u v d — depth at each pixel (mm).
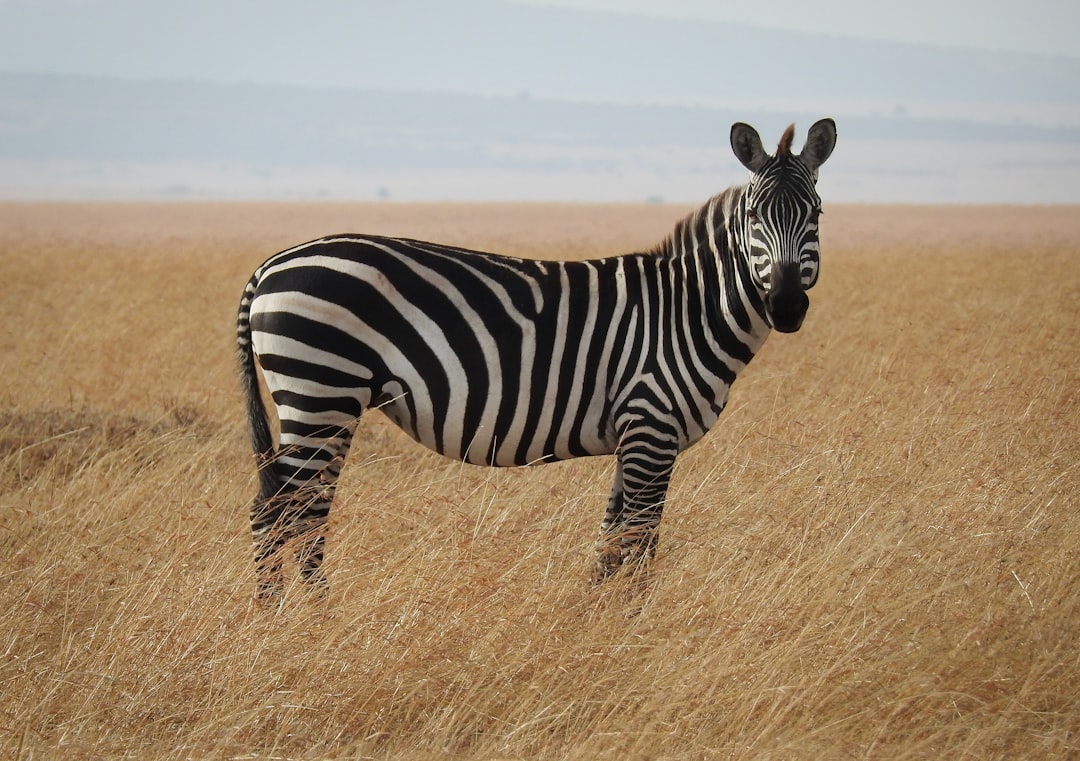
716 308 16031
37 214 196750
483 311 15352
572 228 144125
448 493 19203
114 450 21312
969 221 165375
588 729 12117
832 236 118062
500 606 13828
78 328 34875
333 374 15047
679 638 13289
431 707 12609
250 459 21797
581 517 17109
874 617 13555
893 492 17266
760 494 16891
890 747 11750
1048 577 14781
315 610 13734
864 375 26797
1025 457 18641
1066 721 12109
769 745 11688
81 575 15180
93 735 11977
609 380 15742
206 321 37438
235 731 11766
